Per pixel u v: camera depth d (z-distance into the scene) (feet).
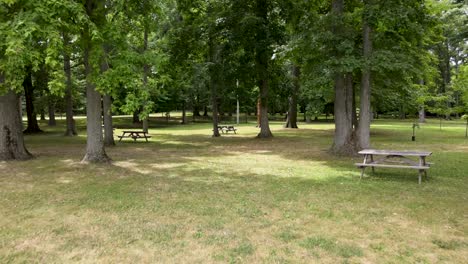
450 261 13.50
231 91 72.49
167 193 24.03
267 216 18.92
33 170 33.12
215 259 13.64
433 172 31.63
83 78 99.71
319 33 38.47
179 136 78.54
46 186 26.30
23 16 25.36
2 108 39.42
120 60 32.35
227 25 64.49
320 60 42.06
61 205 21.04
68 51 31.14
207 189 25.25
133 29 39.01
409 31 39.34
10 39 23.85
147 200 22.15
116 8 32.83
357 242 15.31
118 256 13.92
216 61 67.15
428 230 16.76
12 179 28.94
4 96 39.37
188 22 69.26
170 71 68.59
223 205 20.99
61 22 27.02
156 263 13.29
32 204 21.25
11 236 16.02
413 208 20.31
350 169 33.71
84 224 17.63
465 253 14.21
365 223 17.75
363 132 43.11
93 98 37.42
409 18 37.70
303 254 14.10
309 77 45.88
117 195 23.43
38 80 78.79
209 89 78.95
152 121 150.00
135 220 18.24
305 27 42.11
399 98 75.15
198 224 17.60
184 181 28.14
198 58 76.69
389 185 26.43
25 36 23.58
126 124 130.21
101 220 18.25
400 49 40.55
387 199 22.34
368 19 36.68
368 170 33.17
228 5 65.67
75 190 24.93
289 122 105.09
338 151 43.78
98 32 28.71
